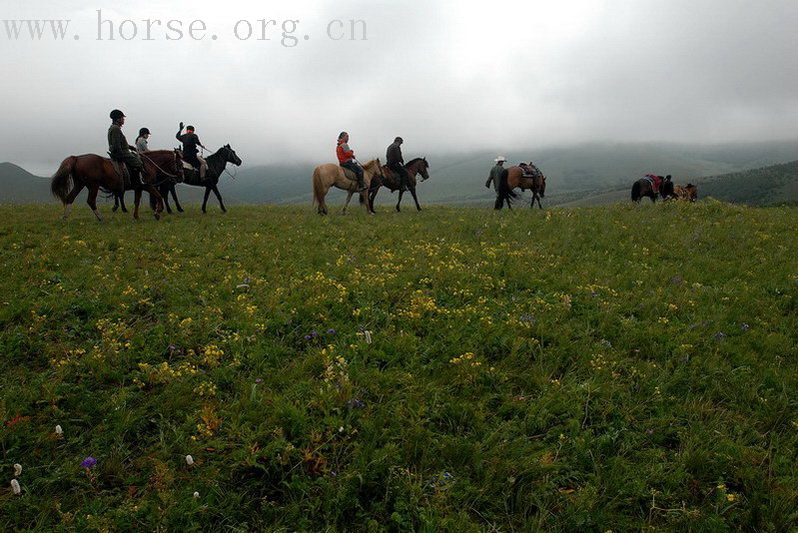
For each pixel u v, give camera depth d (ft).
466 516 14.67
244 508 15.17
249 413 18.47
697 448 17.94
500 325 26.27
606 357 23.71
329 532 14.26
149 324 26.55
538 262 39.09
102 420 18.44
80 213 63.77
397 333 25.57
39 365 22.31
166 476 15.62
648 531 14.88
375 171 68.64
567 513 15.14
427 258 39.65
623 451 17.72
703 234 47.29
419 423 18.30
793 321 28.19
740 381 21.98
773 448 18.30
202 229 51.96
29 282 31.35
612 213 60.39
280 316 26.61
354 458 16.33
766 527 14.99
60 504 14.89
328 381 19.95
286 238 48.06
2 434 16.89
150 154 57.77
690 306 30.27
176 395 19.75
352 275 34.17
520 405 19.93
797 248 42.88
